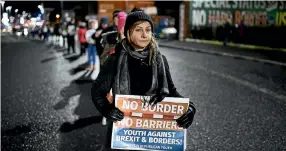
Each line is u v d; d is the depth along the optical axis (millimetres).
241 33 22781
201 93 7719
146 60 2301
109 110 2275
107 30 5426
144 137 2326
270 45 21031
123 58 2283
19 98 7078
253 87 8578
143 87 2287
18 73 11070
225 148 4285
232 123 5344
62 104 6512
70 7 40094
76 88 8195
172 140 2330
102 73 2352
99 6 30141
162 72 2312
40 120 5453
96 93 2342
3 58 16766
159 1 31875
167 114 2299
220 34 25875
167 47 24078
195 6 29062
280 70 11906
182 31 30812
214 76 10359
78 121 5375
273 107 6473
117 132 2320
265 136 4758
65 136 4688
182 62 14172
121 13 4293
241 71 11555
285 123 5398
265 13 21500
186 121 2295
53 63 14109
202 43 27328
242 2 23594
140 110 2287
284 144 4465
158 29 31828
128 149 2338
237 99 7129
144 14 2266
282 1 20094
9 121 5398
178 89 8172
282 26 20125
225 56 17125
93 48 11500
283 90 8227
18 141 4500
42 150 4191
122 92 2270
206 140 4555
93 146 4312
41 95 7387
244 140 4582
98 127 5066
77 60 15203
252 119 5598
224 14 25547
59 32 27359
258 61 14609
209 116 5742
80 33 16812
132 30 2256
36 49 23328
